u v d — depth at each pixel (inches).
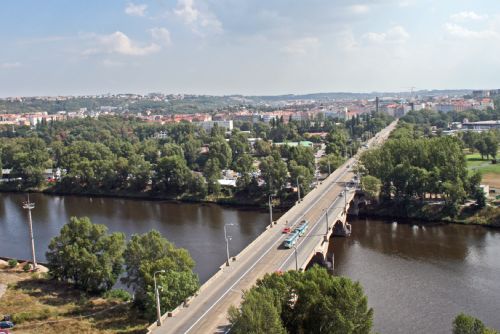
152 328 4003.4
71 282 6058.1
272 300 3538.4
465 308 5147.6
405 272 6269.7
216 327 3971.5
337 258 6963.6
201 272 6407.5
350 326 3521.2
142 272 4813.0
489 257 6747.1
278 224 7381.9
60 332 4530.0
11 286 5880.9
